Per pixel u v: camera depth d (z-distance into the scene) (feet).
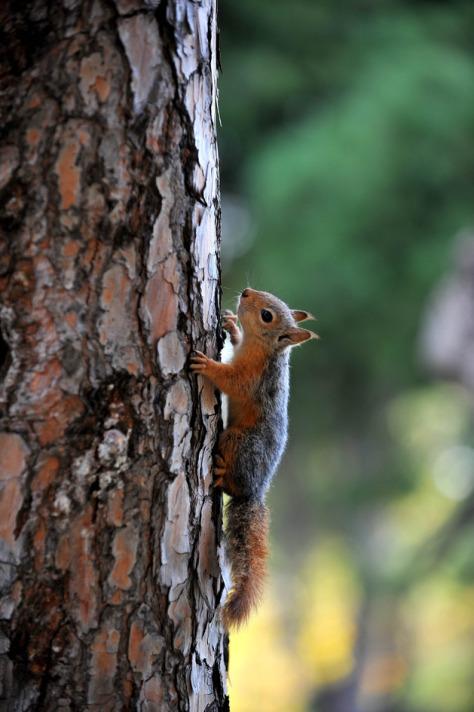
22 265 22.38
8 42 22.26
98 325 22.91
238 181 118.93
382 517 139.23
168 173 23.65
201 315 25.27
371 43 110.32
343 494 133.80
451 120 102.63
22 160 22.29
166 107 23.44
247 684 120.57
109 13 22.61
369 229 108.37
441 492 143.13
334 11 111.86
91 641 23.30
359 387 129.29
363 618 127.95
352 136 100.42
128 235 23.11
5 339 22.45
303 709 123.95
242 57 109.60
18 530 22.67
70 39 22.40
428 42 108.27
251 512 29.81
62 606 23.06
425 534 133.80
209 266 25.55
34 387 22.54
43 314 22.52
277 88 108.78
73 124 22.47
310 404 129.39
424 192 110.22
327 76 111.34
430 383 124.36
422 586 121.49
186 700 24.98
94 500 23.17
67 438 22.77
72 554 23.02
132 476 23.61
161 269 23.73
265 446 31.12
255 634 124.57
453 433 144.05
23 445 22.56
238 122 112.78
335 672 127.65
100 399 23.04
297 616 130.41
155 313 23.71
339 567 134.41
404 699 119.55
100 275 22.86
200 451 25.80
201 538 25.91
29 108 22.27
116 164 22.84
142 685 23.97
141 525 23.76
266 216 106.22
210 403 26.50
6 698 22.89
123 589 23.58
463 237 99.09
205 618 25.94
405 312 112.88
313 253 106.11
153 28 23.12
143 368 23.59
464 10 114.93
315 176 100.68
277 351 33.47
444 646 120.78
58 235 22.50
